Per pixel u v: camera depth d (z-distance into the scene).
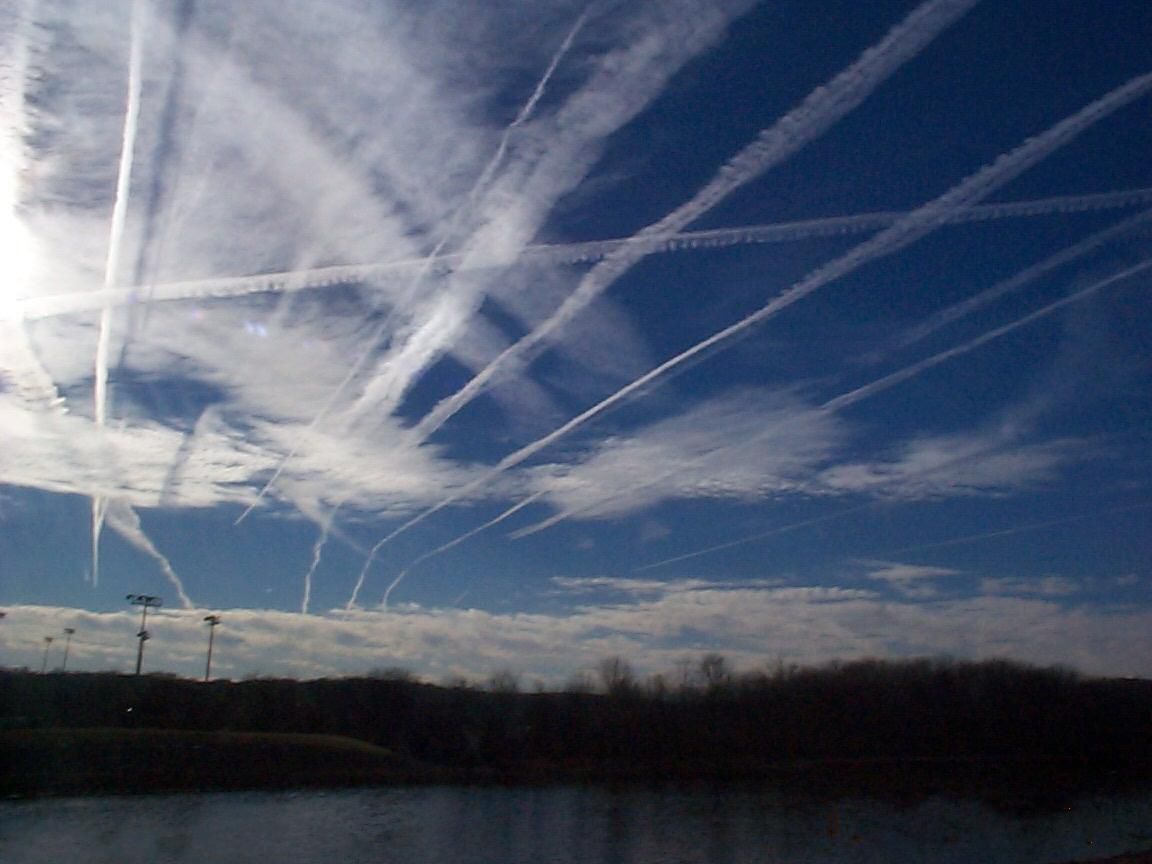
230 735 108.44
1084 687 133.12
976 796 92.31
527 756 122.25
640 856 60.19
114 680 117.50
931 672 136.12
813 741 130.88
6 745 89.44
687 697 132.75
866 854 60.25
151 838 63.12
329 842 64.00
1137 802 86.56
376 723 123.62
